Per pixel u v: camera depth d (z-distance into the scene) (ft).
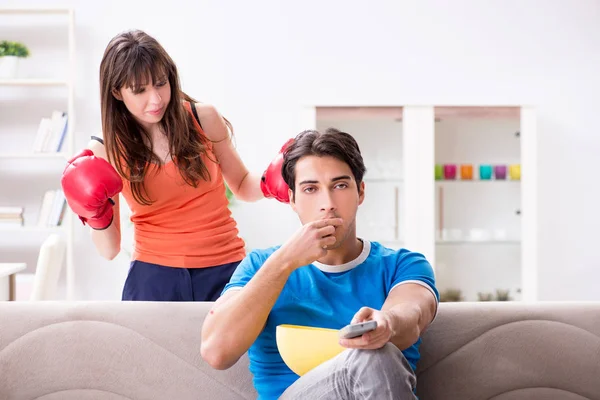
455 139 14.57
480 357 5.89
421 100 15.93
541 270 16.17
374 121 14.48
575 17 16.07
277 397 5.20
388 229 14.46
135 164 6.98
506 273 14.61
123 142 6.95
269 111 15.76
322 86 15.84
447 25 15.93
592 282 16.21
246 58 15.74
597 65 16.11
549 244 16.19
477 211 14.58
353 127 14.44
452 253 14.55
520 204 14.64
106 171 6.84
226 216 7.55
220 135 7.59
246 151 15.72
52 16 15.44
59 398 5.88
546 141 16.17
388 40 15.87
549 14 16.03
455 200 14.57
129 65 6.49
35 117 15.43
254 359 5.39
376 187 14.47
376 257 5.48
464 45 15.96
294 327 4.95
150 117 6.66
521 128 14.61
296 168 5.26
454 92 15.97
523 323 5.97
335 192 5.16
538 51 16.06
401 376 4.28
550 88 16.08
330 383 4.47
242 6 15.72
